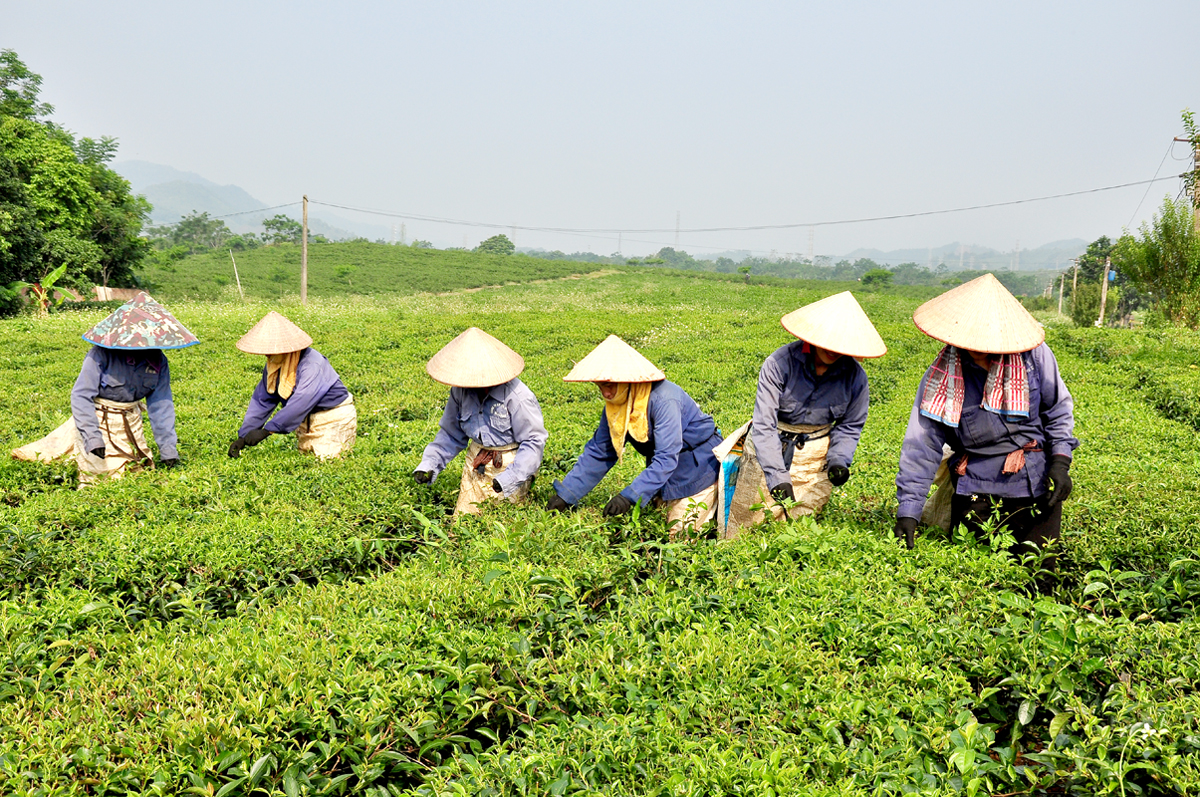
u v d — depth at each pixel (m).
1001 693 3.49
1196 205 23.55
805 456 5.47
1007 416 4.65
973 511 4.89
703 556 4.70
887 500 6.18
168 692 3.25
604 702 3.27
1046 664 3.33
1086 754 2.91
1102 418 10.30
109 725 3.06
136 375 7.33
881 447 8.54
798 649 3.53
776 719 3.14
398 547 5.96
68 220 37.84
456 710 3.33
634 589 4.43
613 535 5.33
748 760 2.84
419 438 8.59
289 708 3.09
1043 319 51.03
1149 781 2.93
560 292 54.78
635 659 3.53
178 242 116.69
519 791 2.78
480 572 4.44
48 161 37.03
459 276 68.81
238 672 3.36
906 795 2.70
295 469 7.11
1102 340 19.22
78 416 7.13
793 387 5.38
